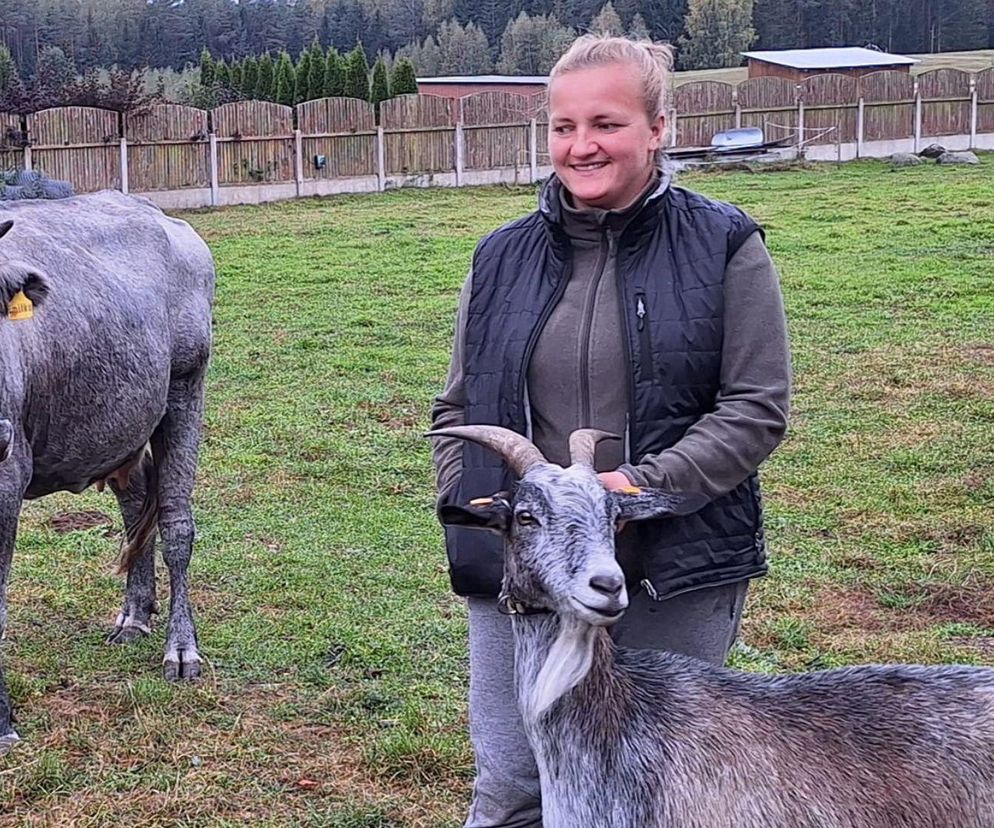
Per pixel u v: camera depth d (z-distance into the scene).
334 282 16.86
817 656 6.31
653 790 3.46
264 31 68.00
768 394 3.53
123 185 25.19
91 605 7.09
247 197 26.53
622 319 3.59
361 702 5.89
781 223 20.98
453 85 43.53
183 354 6.73
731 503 3.64
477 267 3.86
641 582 3.67
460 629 6.67
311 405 11.16
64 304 5.97
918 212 21.70
